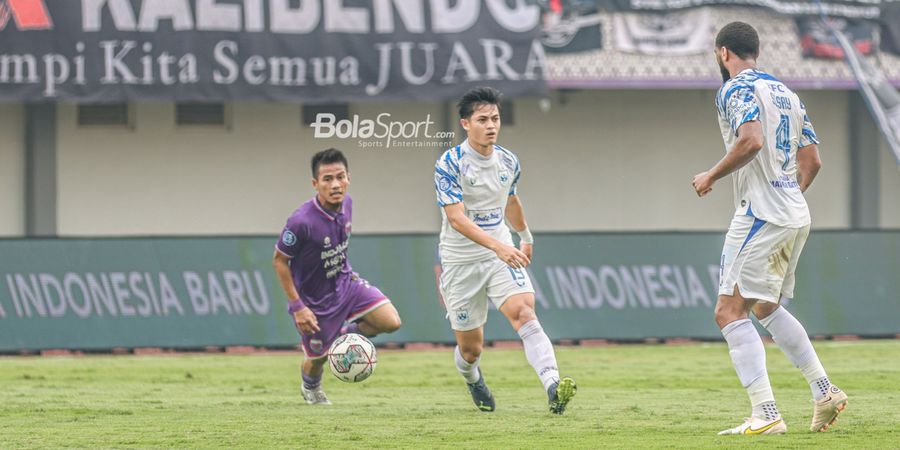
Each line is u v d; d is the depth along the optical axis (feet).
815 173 79.00
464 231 85.92
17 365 148.87
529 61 216.95
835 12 231.50
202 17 211.00
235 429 83.97
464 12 216.74
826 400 77.30
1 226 227.61
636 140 250.78
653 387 118.42
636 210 250.98
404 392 114.52
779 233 74.49
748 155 71.31
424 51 214.90
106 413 96.12
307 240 96.43
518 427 83.76
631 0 225.56
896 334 181.57
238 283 169.78
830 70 233.14
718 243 181.68
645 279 179.22
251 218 237.86
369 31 214.48
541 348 88.07
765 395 75.92
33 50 206.59
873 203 253.65
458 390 116.57
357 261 172.45
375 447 73.77
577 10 224.12
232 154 237.25
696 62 228.02
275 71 211.82
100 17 208.74
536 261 176.45
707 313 180.45
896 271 182.09
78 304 166.30
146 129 233.96
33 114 227.20
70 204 231.50
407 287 173.47
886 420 85.66
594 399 105.70
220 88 210.18
